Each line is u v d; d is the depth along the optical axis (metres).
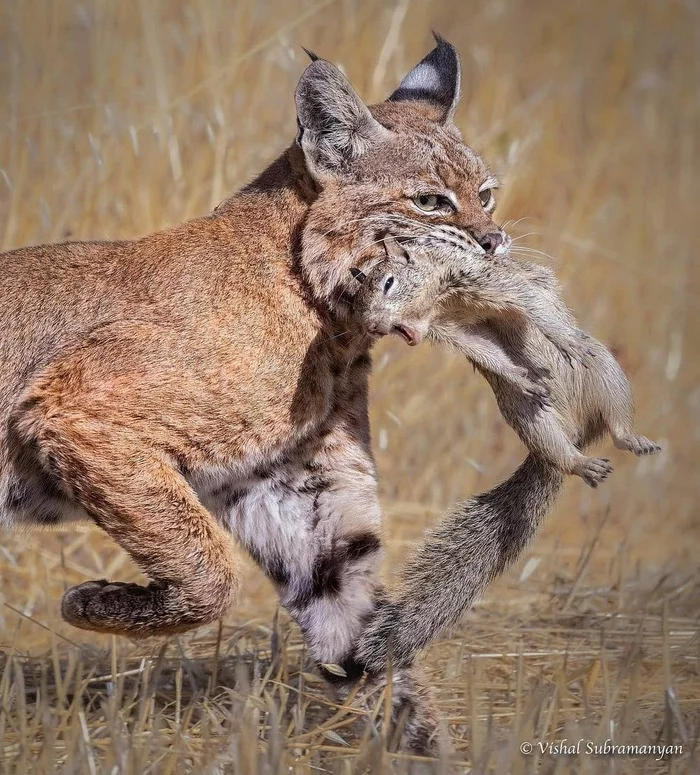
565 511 14.81
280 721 8.76
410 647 9.35
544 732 8.42
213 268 9.45
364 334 9.38
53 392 9.16
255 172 14.45
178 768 8.01
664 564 13.09
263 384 9.25
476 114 17.22
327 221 9.53
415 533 13.67
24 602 12.14
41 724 8.77
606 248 18.48
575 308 16.86
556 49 21.86
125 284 9.54
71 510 9.73
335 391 9.61
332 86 9.59
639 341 17.58
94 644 11.07
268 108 15.48
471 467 14.61
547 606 11.80
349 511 9.62
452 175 9.82
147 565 9.09
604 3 22.98
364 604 9.53
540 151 18.39
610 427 9.34
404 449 14.54
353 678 9.44
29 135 14.39
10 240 13.86
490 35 20.66
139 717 8.79
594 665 9.35
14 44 15.01
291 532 9.63
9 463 9.45
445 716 9.38
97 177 14.13
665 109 21.91
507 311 9.15
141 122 14.88
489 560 9.67
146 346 9.18
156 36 15.68
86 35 15.98
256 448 9.35
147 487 9.02
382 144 9.77
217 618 9.18
